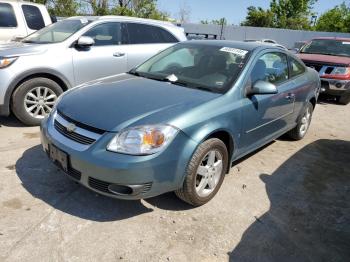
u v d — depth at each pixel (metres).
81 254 2.68
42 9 8.03
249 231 3.16
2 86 4.89
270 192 3.90
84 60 5.62
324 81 8.72
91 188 2.92
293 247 3.02
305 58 9.18
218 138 3.49
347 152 5.38
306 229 3.29
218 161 3.47
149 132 2.83
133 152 2.78
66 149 2.97
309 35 35.06
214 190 3.53
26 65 5.03
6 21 7.48
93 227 3.00
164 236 2.97
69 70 5.47
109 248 2.77
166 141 2.87
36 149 4.41
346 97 8.81
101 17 6.00
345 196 3.98
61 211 3.18
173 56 4.39
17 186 3.52
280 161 4.79
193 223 3.18
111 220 3.11
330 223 3.42
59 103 3.47
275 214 3.47
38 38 5.94
